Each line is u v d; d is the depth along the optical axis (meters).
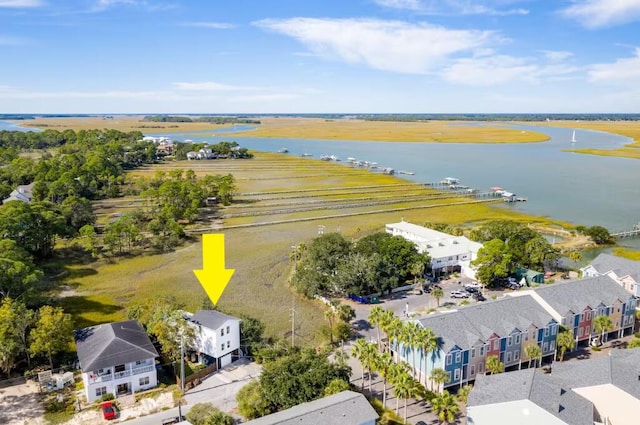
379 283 98.38
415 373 70.38
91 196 195.25
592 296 80.62
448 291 102.38
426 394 65.44
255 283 107.81
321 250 105.25
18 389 66.81
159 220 146.62
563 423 50.75
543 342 74.06
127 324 74.56
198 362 74.56
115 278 110.75
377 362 59.16
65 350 76.06
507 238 120.94
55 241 133.75
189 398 65.38
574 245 137.88
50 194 172.38
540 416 52.06
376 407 62.03
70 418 60.78
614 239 145.38
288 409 54.12
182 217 161.00
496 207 185.62
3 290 85.12
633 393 56.44
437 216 170.75
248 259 123.94
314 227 155.50
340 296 100.19
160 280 109.50
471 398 57.19
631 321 83.81
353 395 54.16
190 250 131.25
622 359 62.97
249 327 79.31
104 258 123.94
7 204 127.44
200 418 58.19
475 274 106.44
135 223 147.50
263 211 176.75
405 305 94.88
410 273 107.12
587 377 60.03
